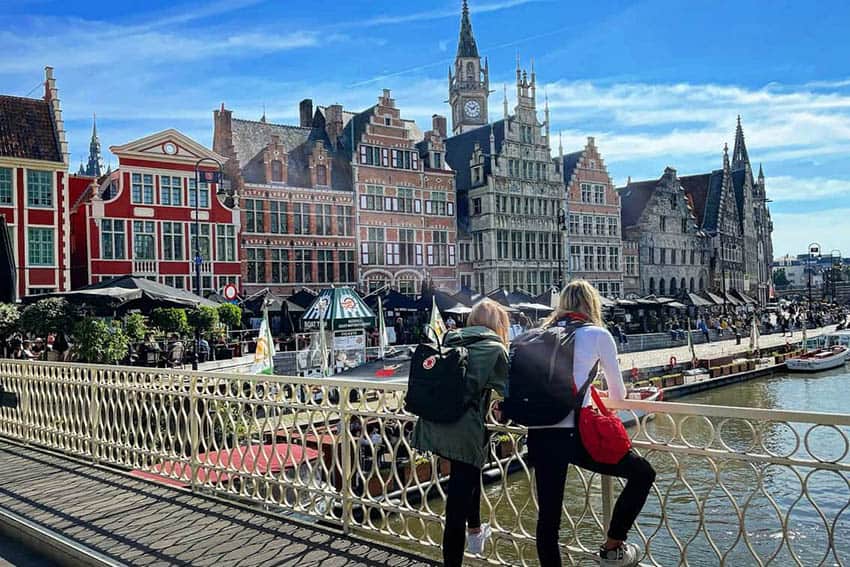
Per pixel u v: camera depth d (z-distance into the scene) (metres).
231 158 44.78
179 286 40.12
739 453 4.15
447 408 4.39
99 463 8.73
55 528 6.18
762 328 64.25
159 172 39.62
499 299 38.16
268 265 44.62
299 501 6.43
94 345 17.77
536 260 59.44
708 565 11.12
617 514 4.24
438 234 53.88
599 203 65.62
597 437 4.11
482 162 57.56
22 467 8.55
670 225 76.06
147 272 39.00
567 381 4.16
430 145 54.16
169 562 5.35
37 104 37.50
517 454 5.08
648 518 13.02
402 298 34.22
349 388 6.00
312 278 46.72
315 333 25.02
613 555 4.33
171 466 7.77
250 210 44.22
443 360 4.49
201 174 41.19
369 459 12.66
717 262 84.06
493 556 5.34
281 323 35.44
